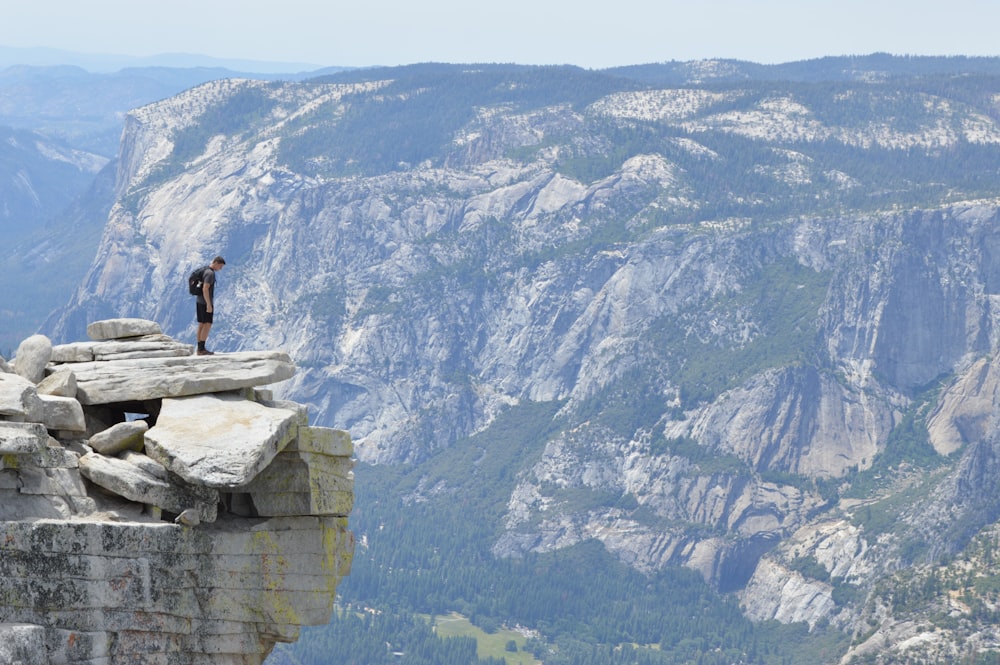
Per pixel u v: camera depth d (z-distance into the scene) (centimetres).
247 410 2498
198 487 2423
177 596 2397
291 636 2489
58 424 2398
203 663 2425
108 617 2317
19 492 2300
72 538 2286
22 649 2170
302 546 2519
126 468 2383
